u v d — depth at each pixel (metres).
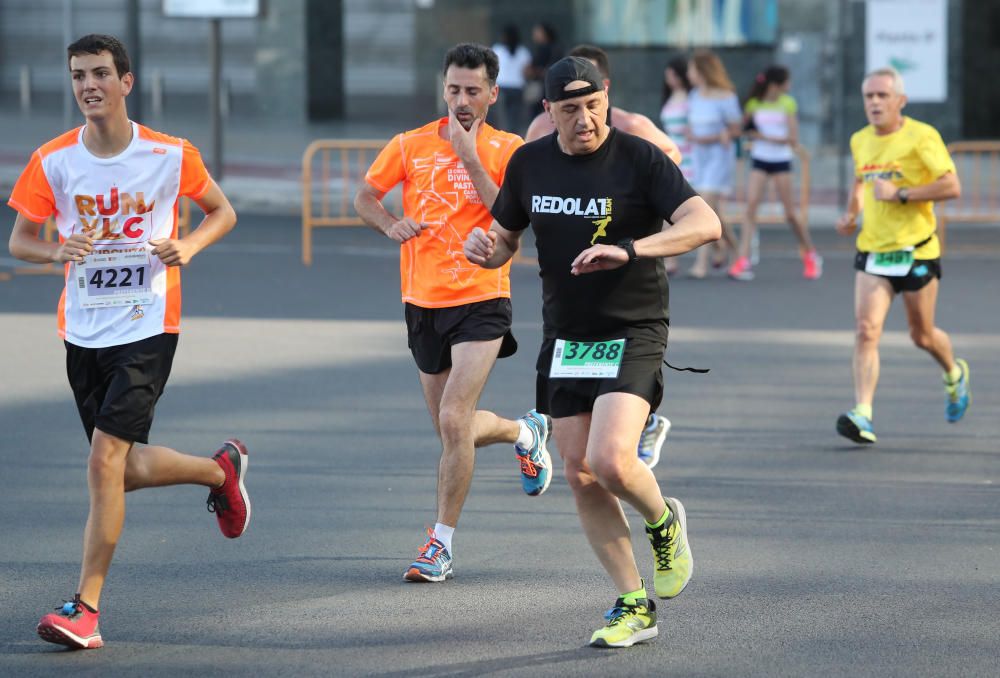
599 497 14.27
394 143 17.36
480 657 13.80
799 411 25.17
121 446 14.33
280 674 13.36
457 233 16.91
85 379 14.82
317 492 20.00
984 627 14.62
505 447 23.17
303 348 30.56
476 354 16.72
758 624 14.75
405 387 26.89
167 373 14.77
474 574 16.50
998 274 41.72
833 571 16.52
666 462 21.67
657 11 77.00
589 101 13.55
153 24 108.88
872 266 22.78
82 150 14.58
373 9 108.19
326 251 45.53
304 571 16.61
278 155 67.88
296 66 83.62
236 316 34.25
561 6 82.00
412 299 17.19
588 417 14.15
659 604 15.40
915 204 22.58
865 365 22.61
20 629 14.61
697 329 32.91
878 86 22.45
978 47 83.25
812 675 13.30
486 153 17.08
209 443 22.50
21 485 20.19
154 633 14.52
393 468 21.31
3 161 62.03
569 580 16.27
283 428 23.64
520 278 40.47
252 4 56.38
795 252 46.66
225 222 14.98
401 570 16.66
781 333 32.47
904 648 14.02
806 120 78.44
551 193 13.95
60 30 109.88
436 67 89.12
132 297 14.64
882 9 54.66
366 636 14.41
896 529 18.20
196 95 103.19
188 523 18.58
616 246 13.33
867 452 22.30
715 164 40.38
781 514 18.91
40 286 38.56
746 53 76.62
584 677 13.27
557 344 14.23
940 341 23.48
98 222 14.60
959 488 20.19
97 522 14.17
